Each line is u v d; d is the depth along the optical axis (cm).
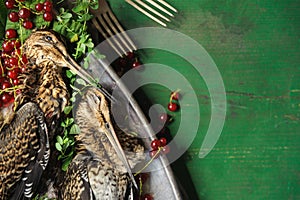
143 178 118
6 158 112
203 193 121
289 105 123
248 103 122
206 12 122
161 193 118
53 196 116
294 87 123
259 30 123
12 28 117
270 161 122
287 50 123
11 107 116
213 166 121
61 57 114
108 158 114
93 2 118
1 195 113
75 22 117
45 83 113
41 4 115
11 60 116
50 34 114
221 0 123
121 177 114
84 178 113
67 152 116
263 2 123
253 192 122
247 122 122
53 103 113
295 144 122
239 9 123
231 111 122
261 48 123
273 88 123
